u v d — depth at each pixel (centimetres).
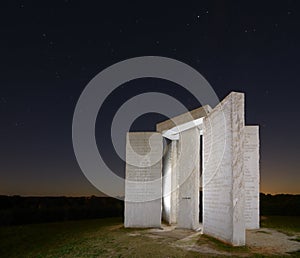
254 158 1307
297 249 870
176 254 834
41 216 1781
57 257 878
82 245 995
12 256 988
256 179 1295
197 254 827
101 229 1344
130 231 1217
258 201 1280
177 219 1376
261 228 1270
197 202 1289
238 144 940
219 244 936
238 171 930
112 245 962
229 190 945
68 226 1550
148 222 1311
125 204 1334
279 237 1046
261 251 848
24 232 1391
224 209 973
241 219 920
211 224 1070
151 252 860
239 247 892
